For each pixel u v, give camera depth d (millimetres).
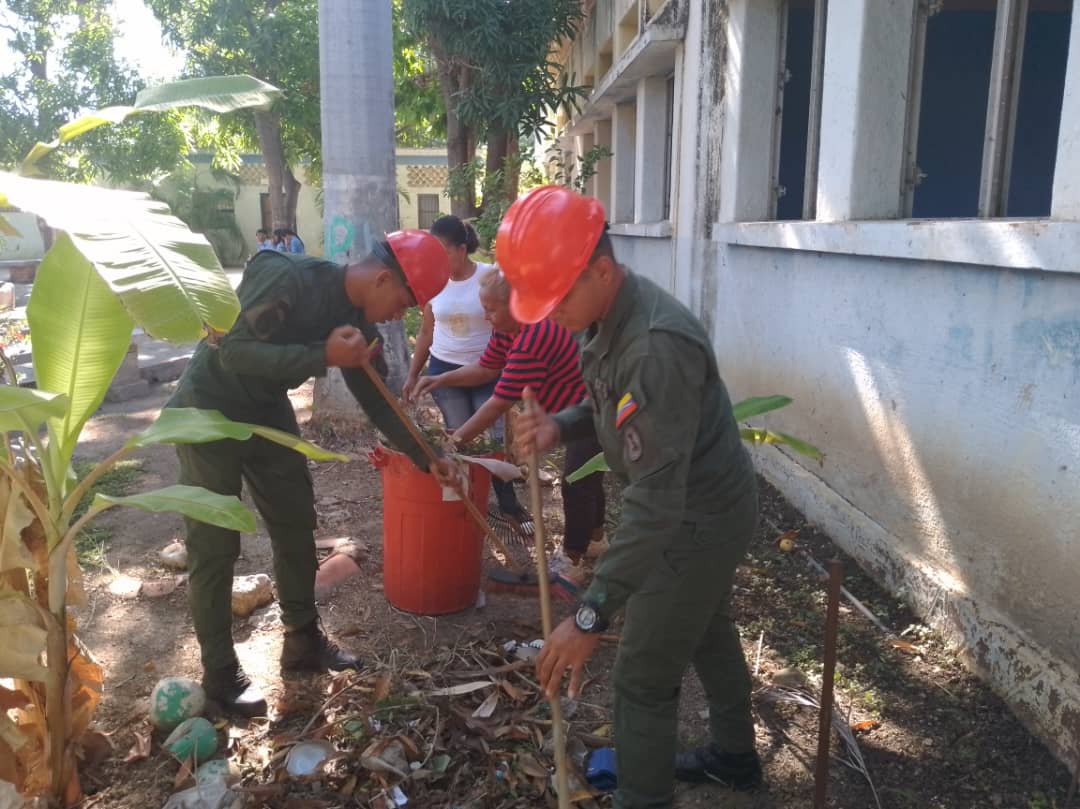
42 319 2412
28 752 2633
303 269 2848
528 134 11859
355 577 4262
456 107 11680
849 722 3072
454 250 4785
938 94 7461
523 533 4711
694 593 2215
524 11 11250
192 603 3025
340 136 6500
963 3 7234
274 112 19531
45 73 19156
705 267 6617
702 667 2629
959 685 3270
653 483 1960
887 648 3553
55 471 2457
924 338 3746
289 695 3211
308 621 3355
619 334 2049
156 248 2041
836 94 4520
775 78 5828
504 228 2010
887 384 4082
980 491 3373
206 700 3082
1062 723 2809
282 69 18938
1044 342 2967
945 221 3512
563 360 3820
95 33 19016
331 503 5344
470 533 3812
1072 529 2850
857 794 2721
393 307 2941
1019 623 3143
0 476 2465
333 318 2934
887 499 4137
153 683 3361
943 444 3625
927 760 2871
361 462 6145
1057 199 2887
